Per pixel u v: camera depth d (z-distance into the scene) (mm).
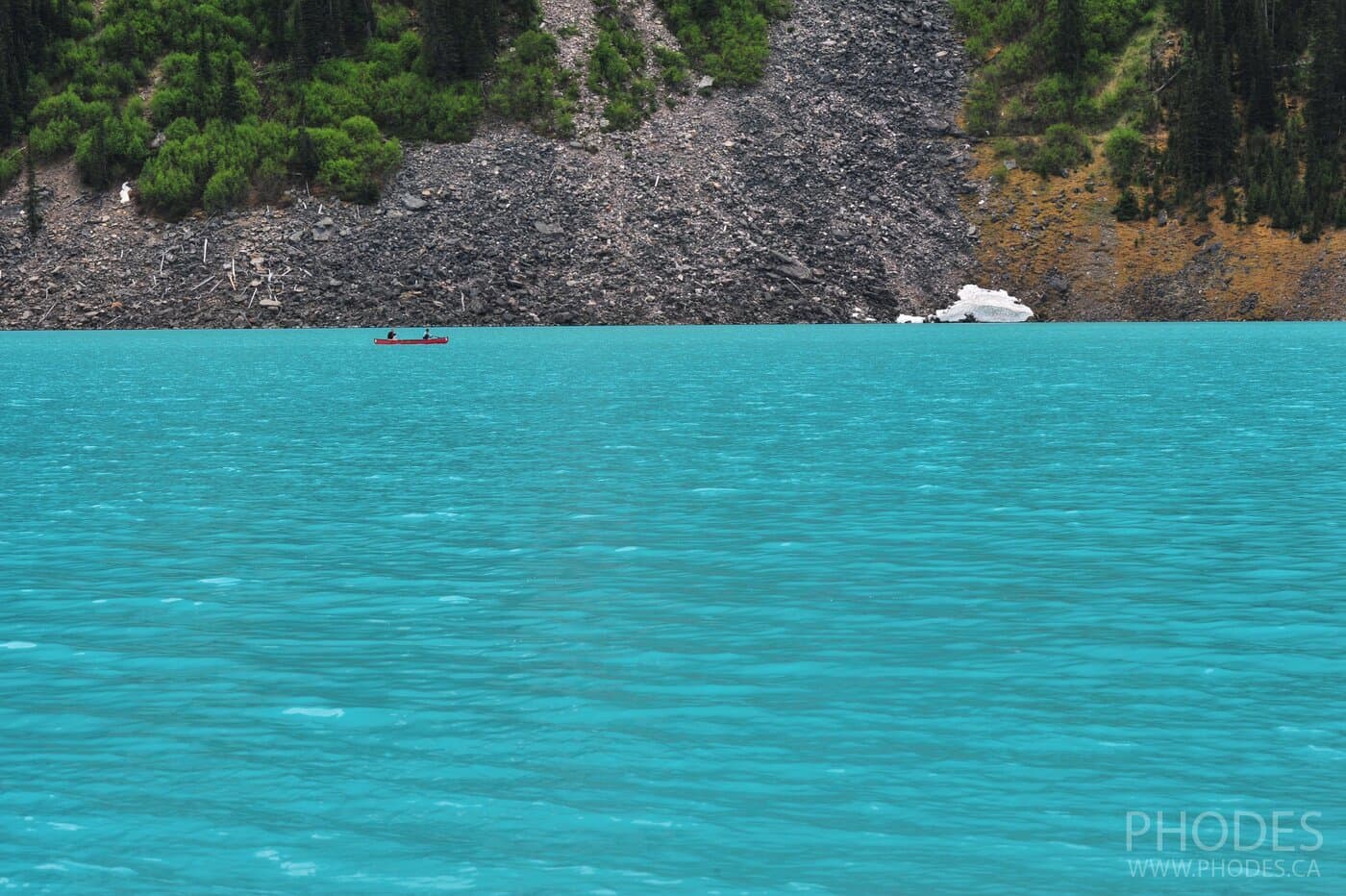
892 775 17859
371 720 20375
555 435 59906
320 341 155750
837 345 138750
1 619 27062
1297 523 36844
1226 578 30062
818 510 39375
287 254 193500
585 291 191375
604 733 19656
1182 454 52188
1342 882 14445
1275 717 20172
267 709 21016
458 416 68688
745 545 34156
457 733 19734
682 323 190625
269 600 28609
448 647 24609
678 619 26578
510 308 188000
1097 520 37562
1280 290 198500
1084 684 22000
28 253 197625
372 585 29906
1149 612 26938
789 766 18203
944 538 34938
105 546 34750
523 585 29859
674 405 74312
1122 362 108438
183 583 30375
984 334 165500
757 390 83688
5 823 16516
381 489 44062
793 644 24609
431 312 186375
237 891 14562
